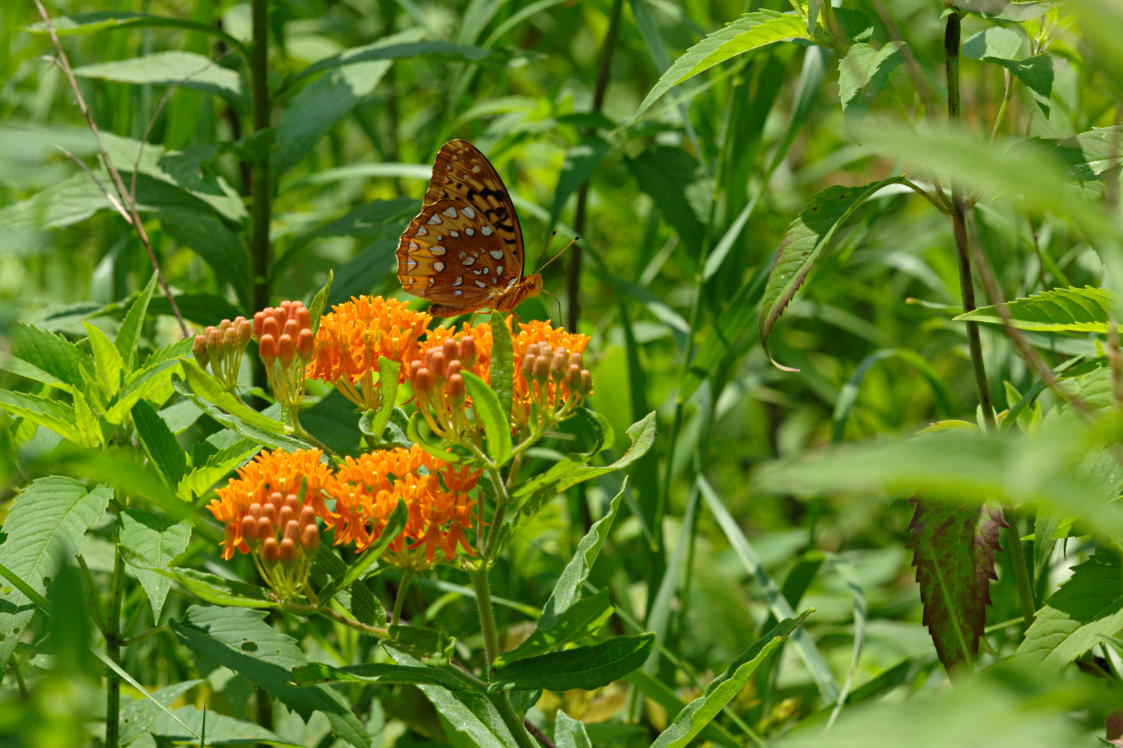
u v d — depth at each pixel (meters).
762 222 7.01
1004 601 4.62
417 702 4.61
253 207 5.39
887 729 1.21
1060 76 5.36
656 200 5.75
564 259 7.46
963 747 1.21
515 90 8.48
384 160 7.21
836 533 6.89
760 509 7.07
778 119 8.28
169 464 3.14
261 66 5.42
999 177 1.21
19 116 7.30
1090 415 2.38
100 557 4.40
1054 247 5.66
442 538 2.81
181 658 4.84
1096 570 2.92
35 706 1.66
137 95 6.30
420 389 2.83
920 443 1.26
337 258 7.40
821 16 3.20
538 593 5.82
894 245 7.07
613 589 5.39
